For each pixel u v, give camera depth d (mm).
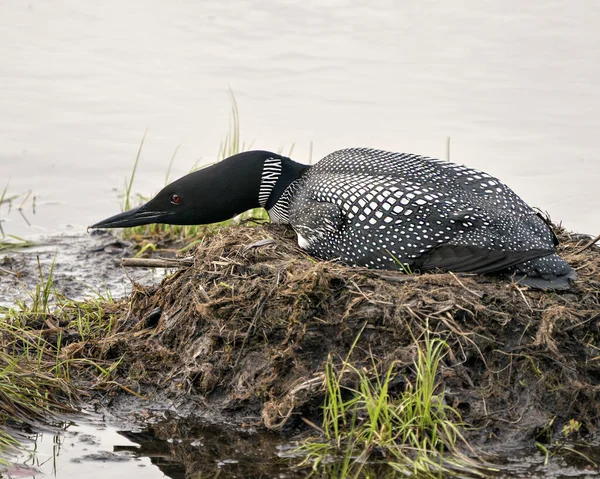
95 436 25016
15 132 46375
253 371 25875
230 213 30656
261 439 24656
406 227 27000
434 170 28109
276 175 30203
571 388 24953
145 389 26797
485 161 43281
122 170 44031
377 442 23625
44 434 25031
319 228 28141
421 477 22875
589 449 24188
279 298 26141
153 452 24297
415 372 24672
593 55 53625
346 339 25547
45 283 34812
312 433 24625
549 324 25406
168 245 39125
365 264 27562
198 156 44781
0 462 23422
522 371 25062
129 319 29094
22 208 41156
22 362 26984
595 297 26672
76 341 28953
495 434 24266
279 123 46969
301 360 25625
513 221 26969
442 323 25266
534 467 23422
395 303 25516
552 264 26703
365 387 24016
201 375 26297
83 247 38469
